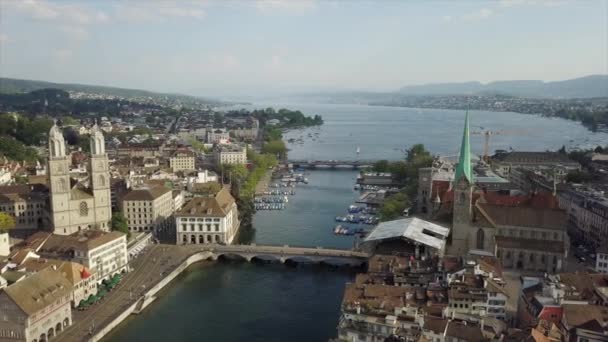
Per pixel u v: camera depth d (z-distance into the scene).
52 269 178.00
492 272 185.50
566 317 146.25
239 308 199.12
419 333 140.88
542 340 130.50
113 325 179.50
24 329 155.38
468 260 190.25
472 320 153.25
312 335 177.75
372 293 164.25
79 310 187.50
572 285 169.88
